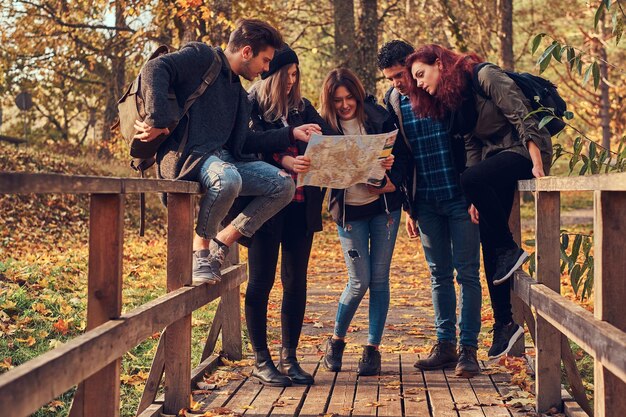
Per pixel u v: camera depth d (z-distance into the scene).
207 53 4.13
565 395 4.39
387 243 5.17
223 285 4.83
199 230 4.15
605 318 3.02
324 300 9.27
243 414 4.30
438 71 4.70
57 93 29.61
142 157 4.10
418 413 4.32
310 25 22.25
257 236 4.88
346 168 4.60
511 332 4.86
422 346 6.61
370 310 5.25
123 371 5.33
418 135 5.12
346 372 5.34
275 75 4.72
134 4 16.75
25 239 14.52
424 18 22.50
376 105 5.12
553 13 25.00
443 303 5.39
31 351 5.47
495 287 4.87
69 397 4.59
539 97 4.54
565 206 31.09
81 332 6.13
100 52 23.59
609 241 3.02
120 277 3.08
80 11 21.72
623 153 5.07
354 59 19.39
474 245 5.16
